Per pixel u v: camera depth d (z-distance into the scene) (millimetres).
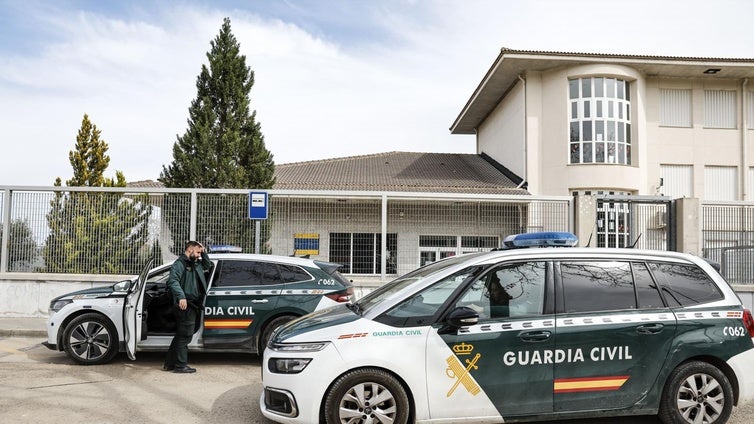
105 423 5113
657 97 25531
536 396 4719
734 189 25828
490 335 4703
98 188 11461
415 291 4867
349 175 24531
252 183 15430
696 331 4961
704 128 25828
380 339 4629
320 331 4738
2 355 8180
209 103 15625
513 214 11602
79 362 7570
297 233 11453
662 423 5258
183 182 15172
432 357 4617
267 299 7723
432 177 24812
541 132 24766
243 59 16156
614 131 24016
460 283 4895
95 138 23422
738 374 4965
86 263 11461
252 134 15820
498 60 24375
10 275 11297
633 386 4836
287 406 4645
